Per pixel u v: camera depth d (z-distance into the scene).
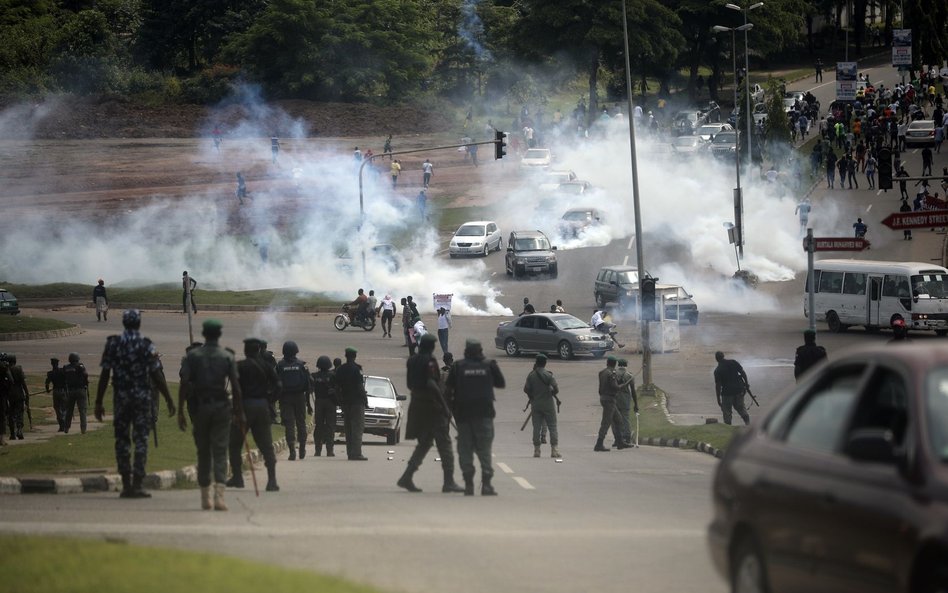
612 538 27.34
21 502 33.31
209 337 32.19
